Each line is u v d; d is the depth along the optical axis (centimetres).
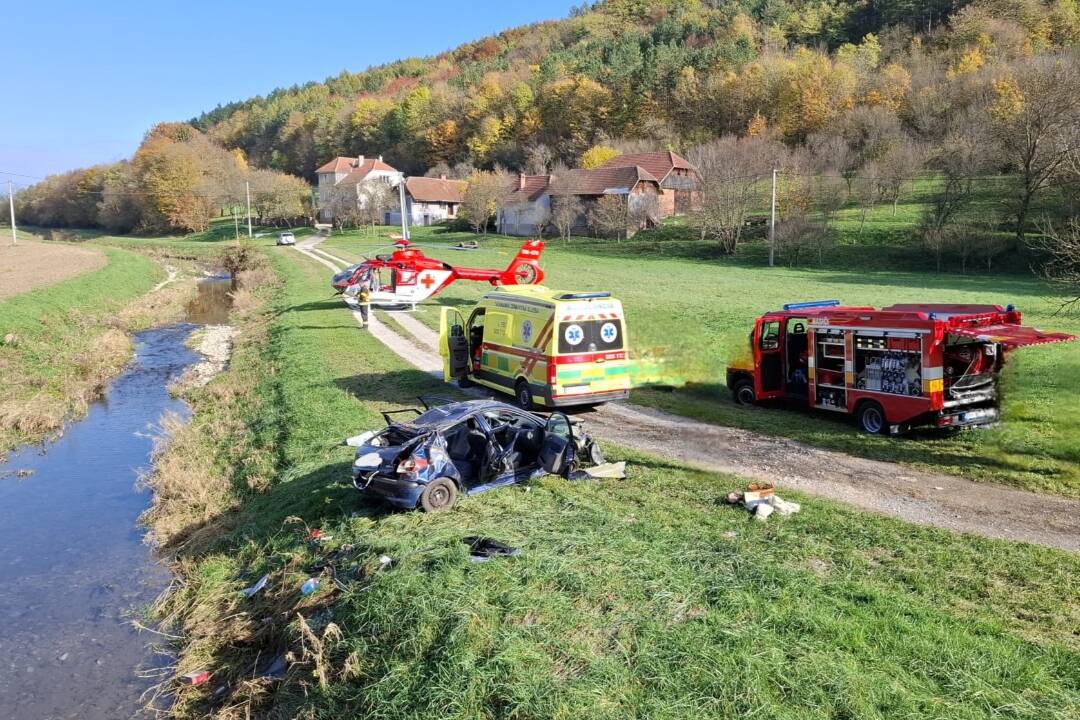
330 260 5962
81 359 2594
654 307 3027
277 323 3095
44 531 1272
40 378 2325
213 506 1290
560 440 1136
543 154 10162
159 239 10419
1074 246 2594
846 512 968
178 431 1747
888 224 6041
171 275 5991
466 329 1858
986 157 5862
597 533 898
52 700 815
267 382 2119
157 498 1380
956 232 4994
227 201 10769
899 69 9081
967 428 1355
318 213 10888
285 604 891
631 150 9369
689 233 6838
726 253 5966
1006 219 5369
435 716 611
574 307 1532
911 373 1295
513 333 1656
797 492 1059
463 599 741
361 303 2867
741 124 9581
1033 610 712
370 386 1919
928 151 7094
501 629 698
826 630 667
